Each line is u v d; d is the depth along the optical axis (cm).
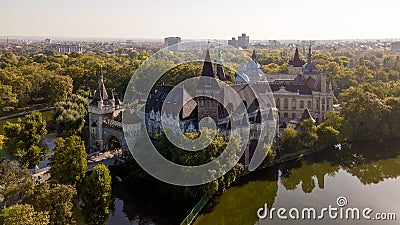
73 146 9175
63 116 14838
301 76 18525
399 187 11119
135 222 8906
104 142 13650
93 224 7925
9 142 11038
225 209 9625
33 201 6950
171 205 9794
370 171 12469
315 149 14100
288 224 8925
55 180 8606
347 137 15000
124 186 10844
